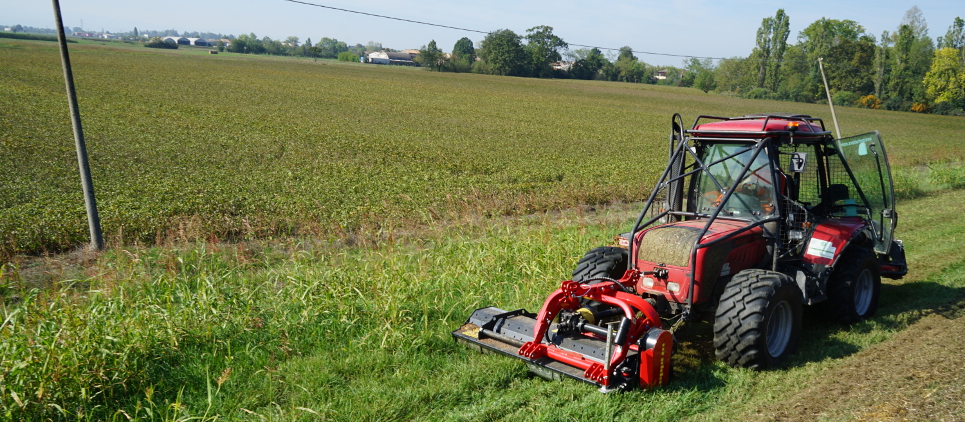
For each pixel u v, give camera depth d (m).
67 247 10.23
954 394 4.79
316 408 4.75
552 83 104.69
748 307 5.21
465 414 4.61
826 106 84.25
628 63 153.62
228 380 5.15
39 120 26.47
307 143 25.30
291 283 7.21
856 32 107.81
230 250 9.94
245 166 19.25
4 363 4.62
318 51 199.62
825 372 5.36
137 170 17.44
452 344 6.00
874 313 6.95
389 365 5.57
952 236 11.14
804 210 6.41
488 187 16.66
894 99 83.62
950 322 6.57
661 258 5.70
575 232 9.91
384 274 7.21
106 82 47.69
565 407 4.66
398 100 53.94
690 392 4.94
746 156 6.24
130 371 5.03
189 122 29.48
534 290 7.67
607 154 27.38
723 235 5.67
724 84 107.19
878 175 7.05
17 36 156.88
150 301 6.34
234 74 70.12
